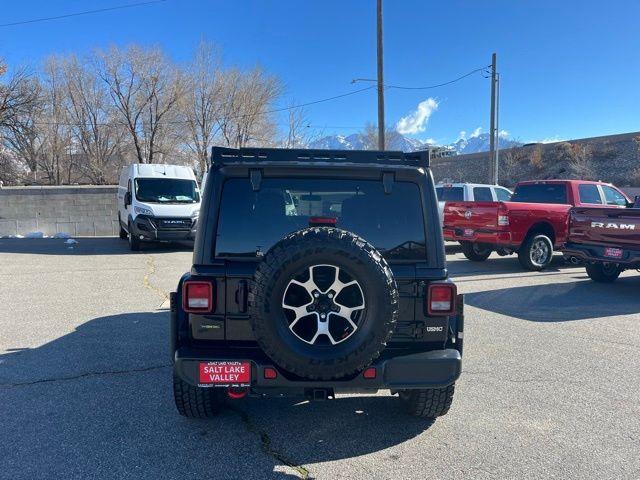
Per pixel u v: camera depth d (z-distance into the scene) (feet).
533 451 11.87
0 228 65.62
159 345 19.44
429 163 12.25
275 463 11.23
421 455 11.64
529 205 37.22
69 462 11.13
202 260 11.31
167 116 106.63
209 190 11.60
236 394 11.35
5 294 28.66
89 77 122.62
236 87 109.09
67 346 19.27
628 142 127.85
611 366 17.67
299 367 10.12
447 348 11.73
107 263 40.86
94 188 68.59
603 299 28.35
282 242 10.17
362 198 12.03
